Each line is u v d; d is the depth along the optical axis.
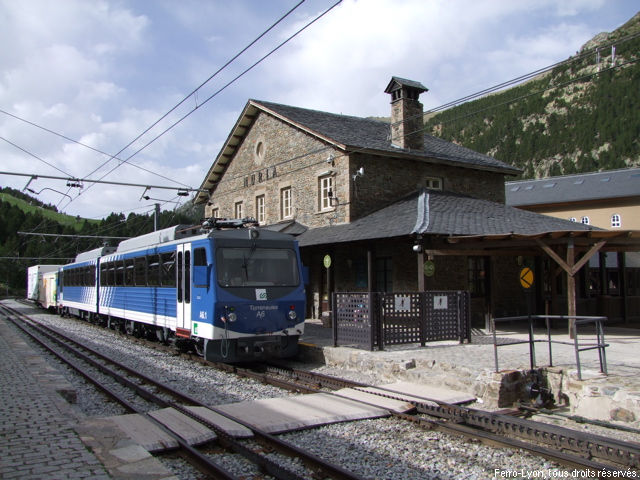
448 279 17.03
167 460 5.68
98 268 21.02
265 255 12.01
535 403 8.19
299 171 20.69
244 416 7.14
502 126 142.12
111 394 8.80
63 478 4.68
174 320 13.12
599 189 45.16
